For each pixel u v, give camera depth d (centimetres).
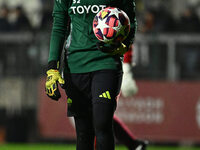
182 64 3691
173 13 4312
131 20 1538
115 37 1445
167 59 3688
